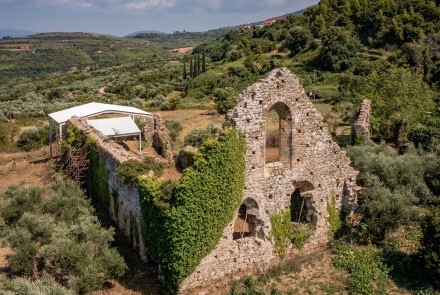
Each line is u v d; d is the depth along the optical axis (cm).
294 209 2616
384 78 5175
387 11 10388
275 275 2095
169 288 1952
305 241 2303
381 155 2919
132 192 2302
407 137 4309
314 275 2077
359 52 9381
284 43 11581
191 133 4909
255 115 2052
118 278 2066
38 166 4059
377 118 4622
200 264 1980
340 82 7506
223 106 6881
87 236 2034
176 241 1867
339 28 10231
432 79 7562
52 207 2402
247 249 2112
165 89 9756
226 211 2000
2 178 3722
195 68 10531
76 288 1794
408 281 1992
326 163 2323
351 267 2098
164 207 1847
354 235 2370
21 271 2023
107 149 2786
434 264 1906
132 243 2392
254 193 2122
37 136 5131
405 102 4659
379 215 2330
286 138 2208
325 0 13138
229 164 1958
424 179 2953
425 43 8762
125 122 4072
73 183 2834
